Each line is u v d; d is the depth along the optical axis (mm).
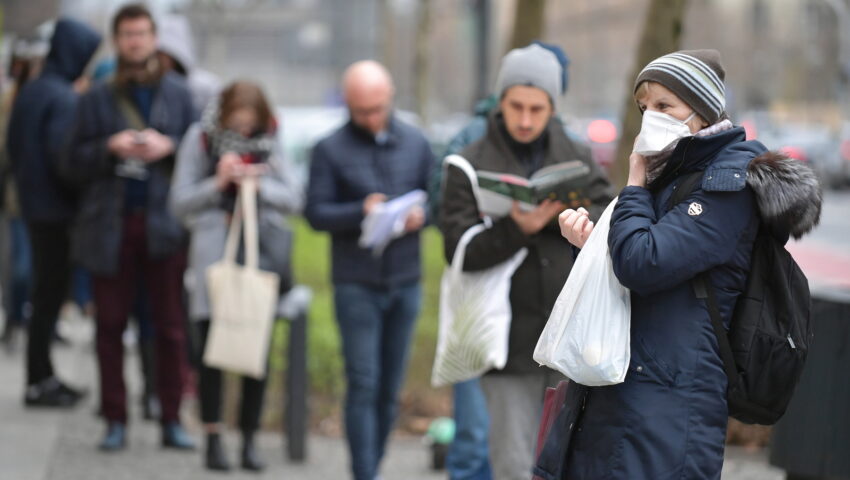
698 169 10203
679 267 9852
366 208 18812
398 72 133125
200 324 20250
